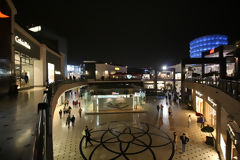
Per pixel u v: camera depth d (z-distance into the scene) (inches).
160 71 1910.7
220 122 375.2
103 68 1616.6
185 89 1003.9
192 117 657.6
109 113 746.8
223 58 921.5
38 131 84.3
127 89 839.7
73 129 519.8
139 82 1358.3
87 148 385.1
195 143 414.3
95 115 713.0
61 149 381.7
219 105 378.9
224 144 334.0
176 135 436.8
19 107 227.9
